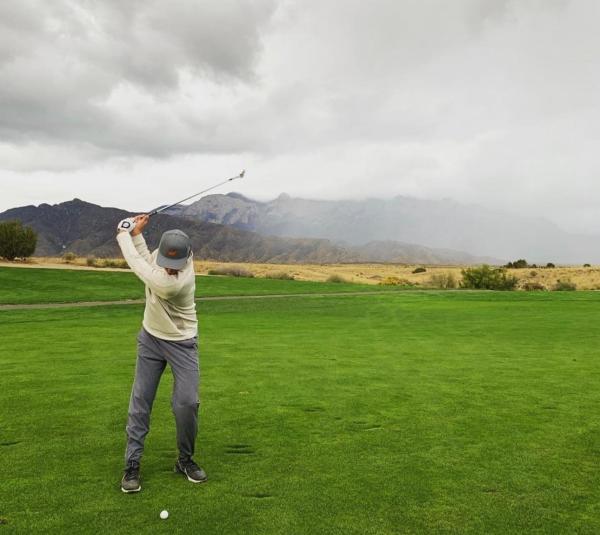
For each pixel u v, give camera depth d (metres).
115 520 4.29
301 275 95.75
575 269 90.00
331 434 6.64
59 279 46.53
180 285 5.04
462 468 5.51
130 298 36.50
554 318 22.88
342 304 32.00
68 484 5.02
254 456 5.84
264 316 24.41
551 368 11.14
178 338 5.20
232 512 4.46
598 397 8.62
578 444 6.30
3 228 68.62
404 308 29.12
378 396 8.64
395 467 5.53
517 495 4.86
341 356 12.58
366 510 4.53
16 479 5.13
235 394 8.72
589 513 4.52
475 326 19.78
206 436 6.53
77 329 18.17
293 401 8.28
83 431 6.67
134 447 5.08
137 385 5.28
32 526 4.17
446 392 8.94
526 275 85.62
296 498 4.75
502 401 8.34
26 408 7.72
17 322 21.03
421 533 4.14
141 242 5.49
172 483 5.07
